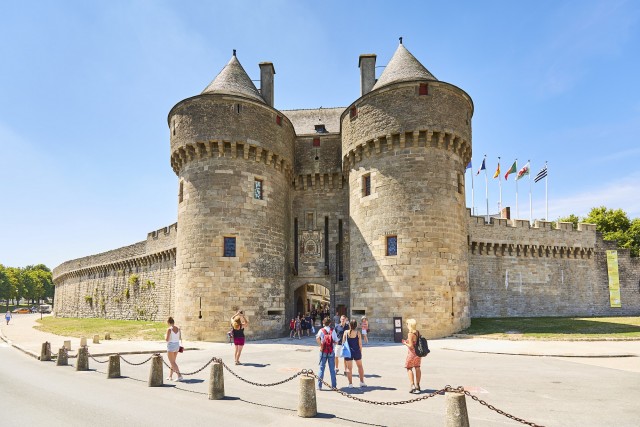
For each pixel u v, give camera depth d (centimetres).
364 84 3366
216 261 2716
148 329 3509
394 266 2608
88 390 1293
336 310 3303
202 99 2859
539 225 4347
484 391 1208
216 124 2822
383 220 2703
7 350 2622
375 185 2786
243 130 2862
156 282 4666
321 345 1278
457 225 2711
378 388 1270
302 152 3509
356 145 2914
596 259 4544
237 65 3209
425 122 2669
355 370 1588
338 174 3431
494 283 4100
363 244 2811
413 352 1218
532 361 1725
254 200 2886
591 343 2234
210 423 931
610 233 6338
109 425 920
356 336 1302
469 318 2777
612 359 1772
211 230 2748
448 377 1407
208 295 2680
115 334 3278
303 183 3481
